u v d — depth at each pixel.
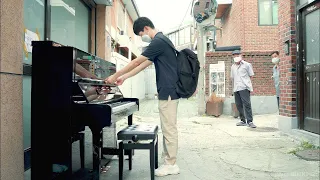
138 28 3.76
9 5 2.43
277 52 8.84
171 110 3.58
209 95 10.52
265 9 11.66
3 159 2.35
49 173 2.78
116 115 2.93
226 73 10.35
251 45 11.62
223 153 4.66
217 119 9.03
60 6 5.22
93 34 7.12
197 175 3.59
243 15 11.62
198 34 10.26
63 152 2.77
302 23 5.59
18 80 2.59
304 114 5.59
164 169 3.60
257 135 6.10
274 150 4.79
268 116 9.34
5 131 2.38
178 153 4.71
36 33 4.15
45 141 2.79
